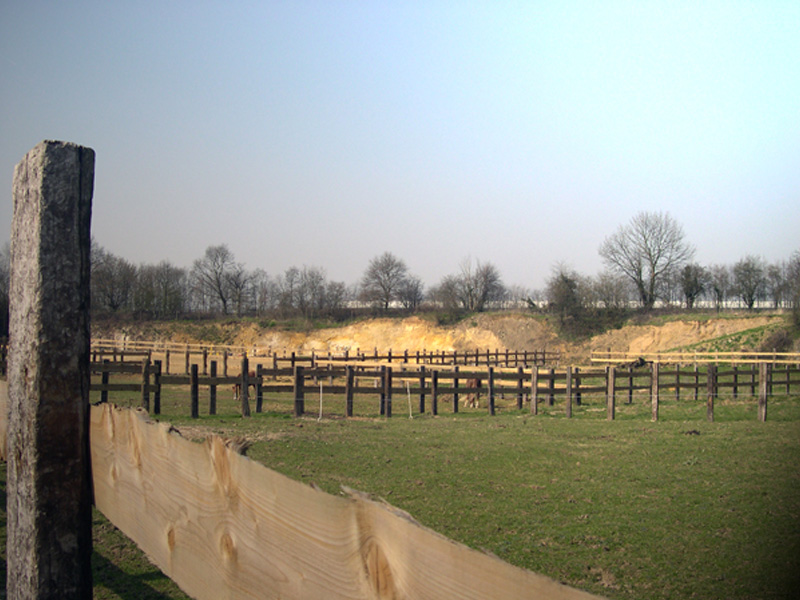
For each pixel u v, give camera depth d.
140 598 5.25
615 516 7.76
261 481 1.67
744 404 19.02
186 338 66.19
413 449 12.20
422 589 1.18
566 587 0.96
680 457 11.26
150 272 75.19
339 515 1.40
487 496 8.67
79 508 2.33
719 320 49.91
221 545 1.86
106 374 17.81
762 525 7.27
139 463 2.37
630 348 52.50
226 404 21.14
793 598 5.23
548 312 61.22
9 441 2.42
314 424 15.91
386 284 75.31
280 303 76.50
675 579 5.80
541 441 13.25
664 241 62.53
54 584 2.23
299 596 1.50
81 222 2.35
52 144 2.28
